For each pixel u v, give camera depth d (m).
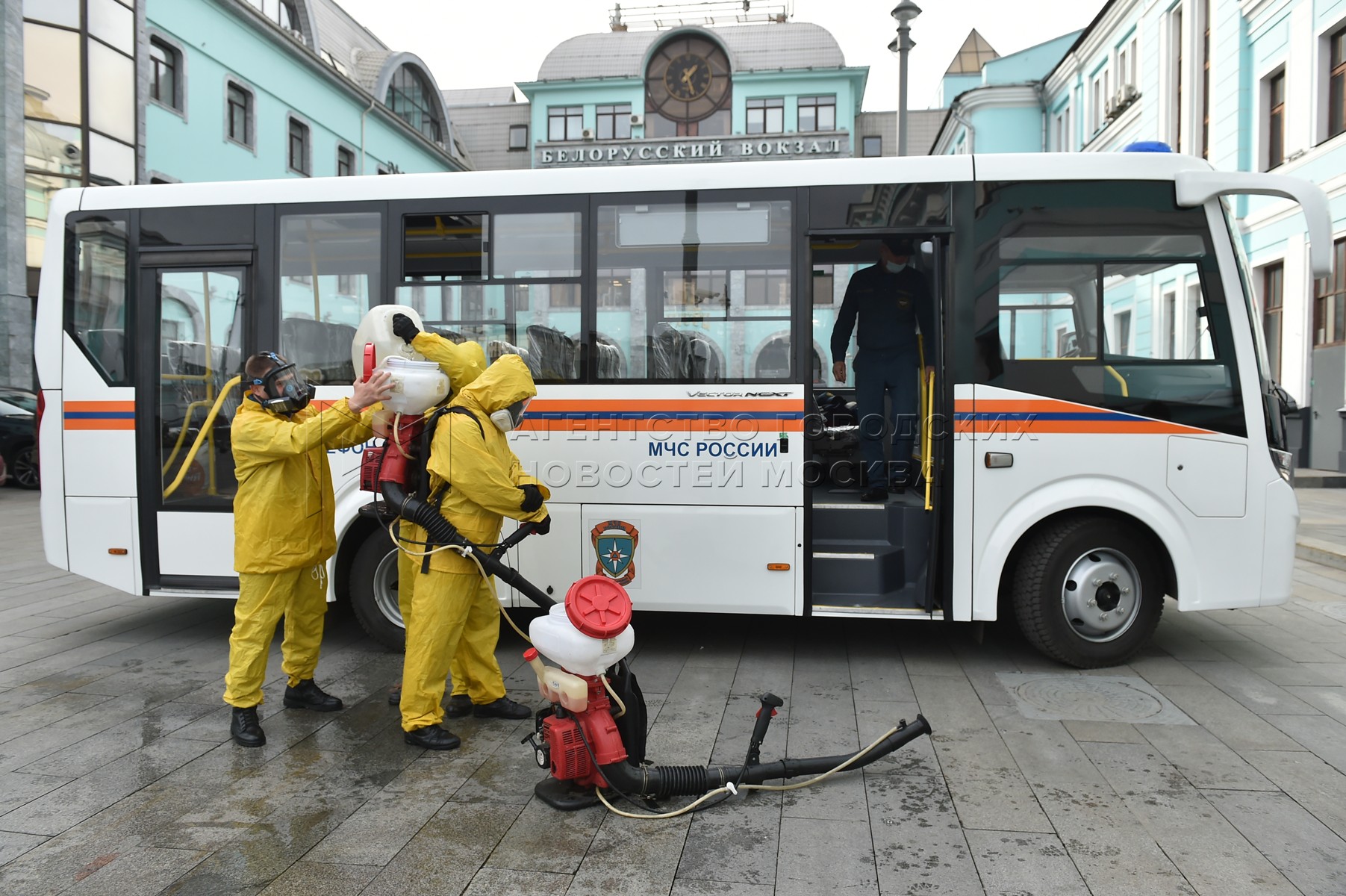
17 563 8.54
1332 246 4.65
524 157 43.41
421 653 3.86
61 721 4.30
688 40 41.06
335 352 5.51
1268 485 4.92
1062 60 25.55
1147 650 5.41
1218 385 4.95
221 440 5.58
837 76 40.22
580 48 42.28
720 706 4.46
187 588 5.59
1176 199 4.97
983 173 5.05
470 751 3.92
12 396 15.56
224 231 5.60
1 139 17.73
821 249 5.59
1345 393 13.80
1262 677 4.87
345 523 5.43
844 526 5.41
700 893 2.75
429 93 35.44
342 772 3.69
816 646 5.59
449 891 2.77
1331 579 7.52
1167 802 3.36
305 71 26.38
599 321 5.28
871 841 3.08
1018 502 4.99
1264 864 2.90
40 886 2.80
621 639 3.30
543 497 3.94
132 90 19.77
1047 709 4.39
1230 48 16.42
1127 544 5.00
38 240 18.36
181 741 4.05
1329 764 3.71
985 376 5.01
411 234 5.44
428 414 3.99
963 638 5.77
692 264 5.22
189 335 5.62
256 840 3.10
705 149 38.59
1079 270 5.02
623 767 3.30
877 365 5.78
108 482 5.68
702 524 5.19
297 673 4.41
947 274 5.05
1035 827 3.17
